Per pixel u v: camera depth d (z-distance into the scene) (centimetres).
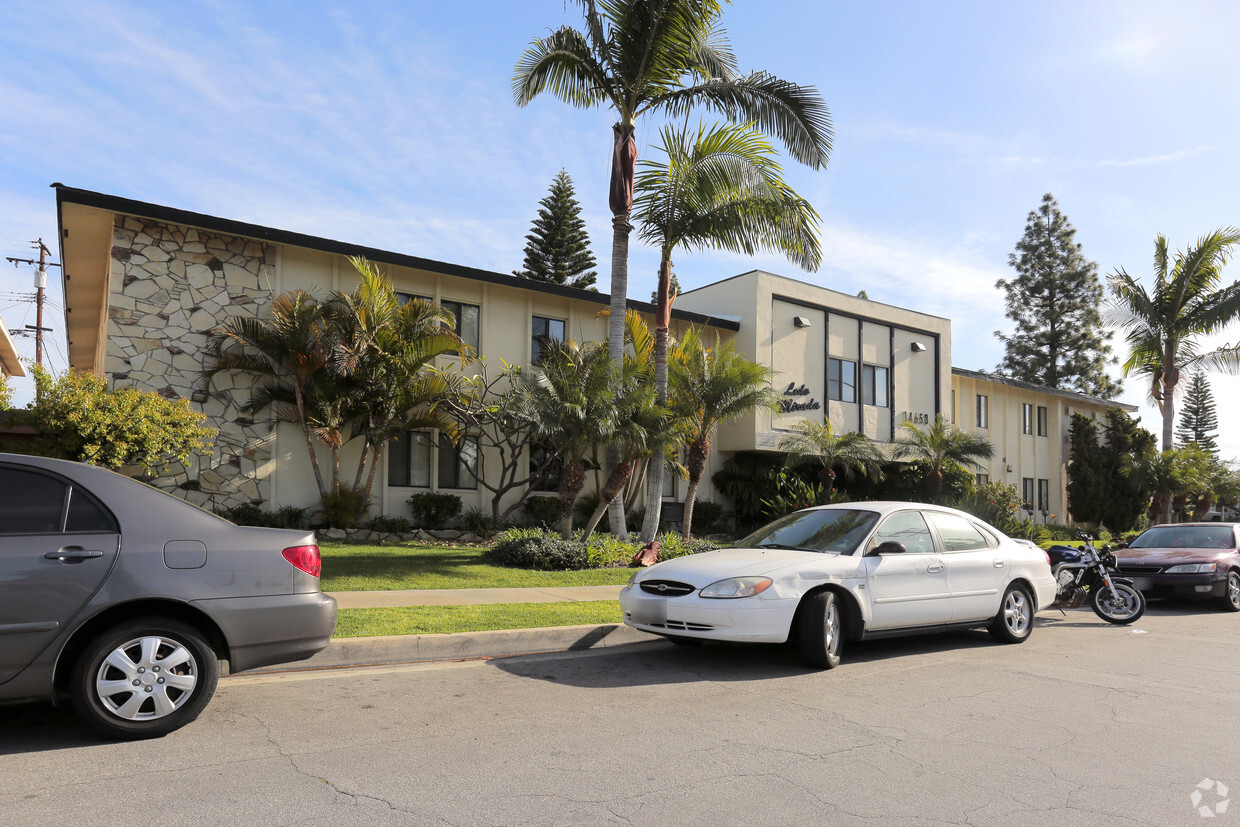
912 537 847
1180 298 3048
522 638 805
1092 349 5075
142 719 478
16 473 475
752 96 1560
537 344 2012
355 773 435
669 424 1530
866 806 406
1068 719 585
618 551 1444
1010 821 391
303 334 1509
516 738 508
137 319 1487
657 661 771
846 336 2553
